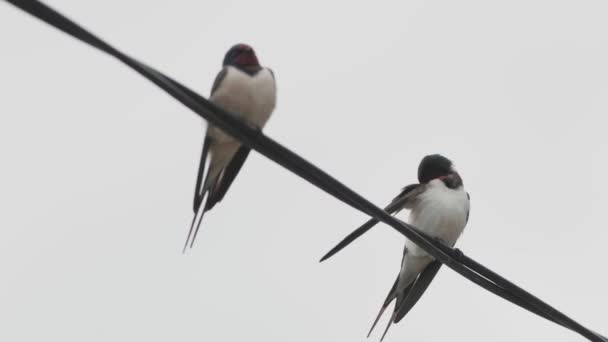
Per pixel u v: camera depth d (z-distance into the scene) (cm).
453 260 1157
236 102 1123
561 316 1161
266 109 1140
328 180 995
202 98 913
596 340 1171
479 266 1159
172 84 891
